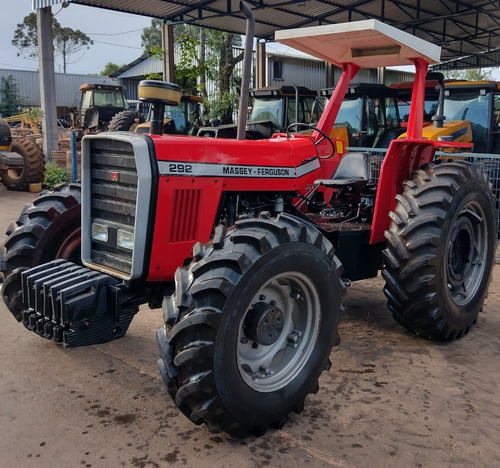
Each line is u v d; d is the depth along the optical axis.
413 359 3.46
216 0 11.78
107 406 2.83
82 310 2.84
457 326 3.71
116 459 2.39
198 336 2.33
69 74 34.38
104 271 3.09
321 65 22.38
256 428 2.57
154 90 3.00
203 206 3.04
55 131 12.38
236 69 18.16
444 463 2.38
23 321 3.20
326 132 4.27
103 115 15.61
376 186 4.08
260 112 11.09
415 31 15.64
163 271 2.97
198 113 13.30
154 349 3.57
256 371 2.64
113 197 3.06
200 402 2.36
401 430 2.63
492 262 4.12
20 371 3.22
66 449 2.46
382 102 10.48
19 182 11.64
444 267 3.55
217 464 2.36
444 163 3.84
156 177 2.84
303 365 2.74
